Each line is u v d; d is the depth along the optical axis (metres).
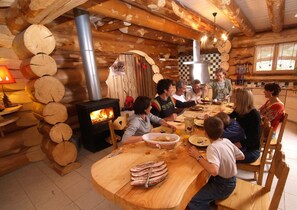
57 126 2.50
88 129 3.03
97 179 1.10
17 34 2.60
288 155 2.66
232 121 1.84
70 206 1.96
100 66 3.78
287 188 1.99
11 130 2.87
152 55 5.23
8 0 2.34
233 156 1.34
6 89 2.80
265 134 1.98
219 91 3.64
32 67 2.24
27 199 2.12
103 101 3.13
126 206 0.93
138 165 1.17
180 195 0.92
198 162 1.23
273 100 2.54
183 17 2.91
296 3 3.07
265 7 3.18
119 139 3.38
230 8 2.68
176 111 2.89
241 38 5.27
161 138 1.54
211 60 5.85
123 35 4.12
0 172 2.71
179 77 6.63
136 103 1.79
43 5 1.77
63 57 3.14
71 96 3.27
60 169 2.59
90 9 2.24
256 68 5.31
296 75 4.63
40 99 2.34
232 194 1.39
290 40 4.55
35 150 3.09
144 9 2.88
